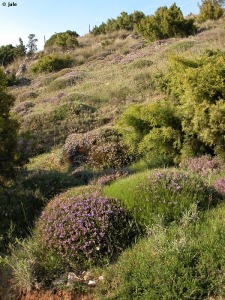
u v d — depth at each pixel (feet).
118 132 33.09
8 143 27.66
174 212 16.97
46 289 14.75
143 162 30.04
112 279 14.11
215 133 23.85
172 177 18.56
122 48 92.79
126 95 50.31
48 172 29.84
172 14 89.61
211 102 24.72
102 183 26.55
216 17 100.07
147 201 17.47
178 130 26.99
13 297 14.90
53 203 18.45
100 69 74.54
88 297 13.98
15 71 102.83
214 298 12.55
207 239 14.53
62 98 53.72
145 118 28.25
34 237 17.78
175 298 12.61
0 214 22.34
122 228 16.42
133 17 123.95
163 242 14.60
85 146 35.22
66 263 15.43
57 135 42.98
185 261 13.58
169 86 32.94
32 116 46.91
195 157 25.76
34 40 141.28
